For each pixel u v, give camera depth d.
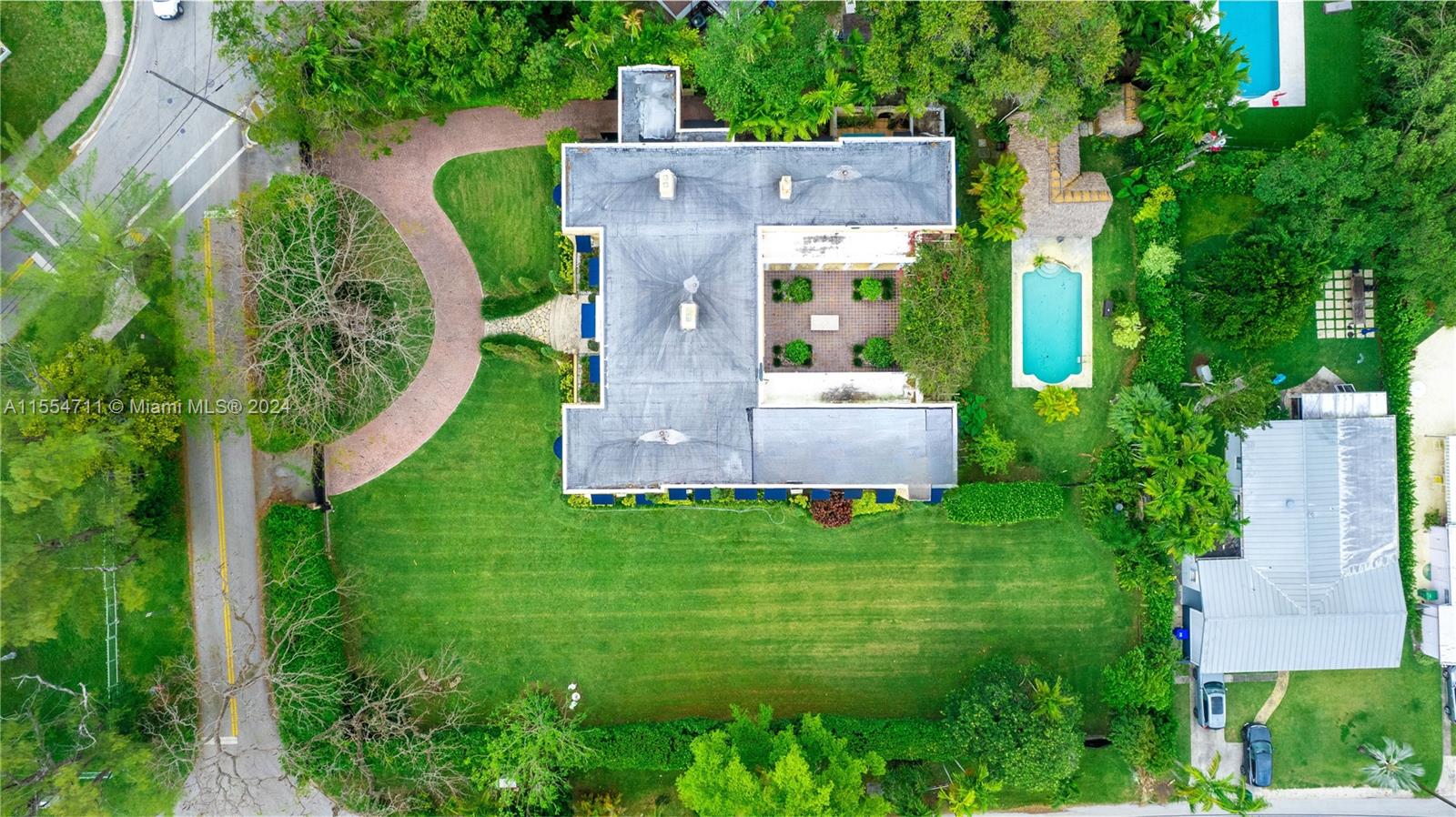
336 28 40.16
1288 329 44.00
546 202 47.22
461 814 45.16
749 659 48.25
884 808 42.09
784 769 39.56
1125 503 46.53
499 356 46.88
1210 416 45.09
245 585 46.75
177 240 46.44
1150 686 45.25
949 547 48.16
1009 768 42.22
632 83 43.34
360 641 47.31
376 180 46.84
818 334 47.44
